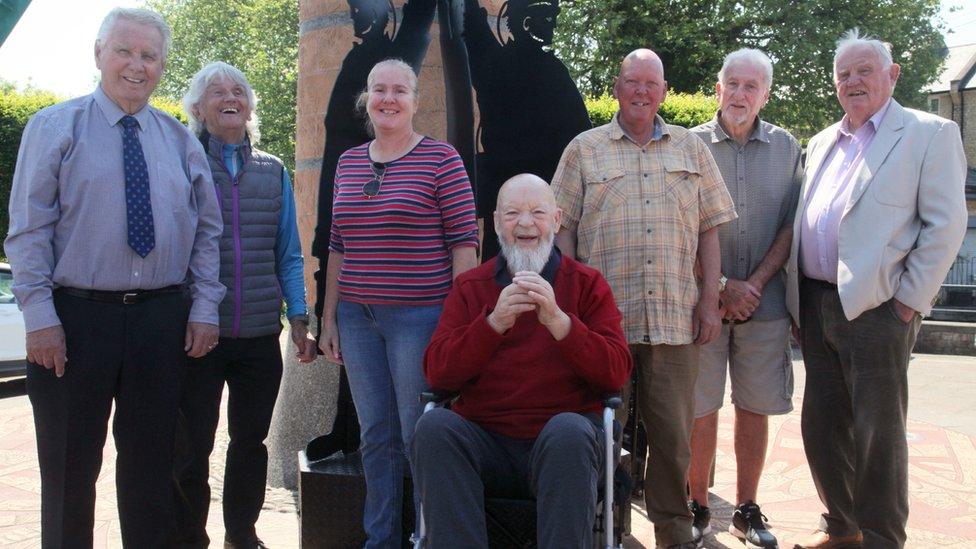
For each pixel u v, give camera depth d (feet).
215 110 10.37
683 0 67.56
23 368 28.25
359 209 9.78
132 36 8.74
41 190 8.48
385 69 9.77
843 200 10.75
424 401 8.85
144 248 8.80
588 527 7.84
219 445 17.28
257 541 11.18
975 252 81.82
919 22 70.33
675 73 69.31
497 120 12.85
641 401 10.97
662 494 10.93
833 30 64.39
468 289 9.29
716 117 12.23
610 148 10.81
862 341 10.52
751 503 12.27
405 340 9.75
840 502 11.50
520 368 8.96
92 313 8.70
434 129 13.00
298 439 14.57
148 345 8.96
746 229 12.00
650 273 10.53
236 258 10.39
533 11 12.71
